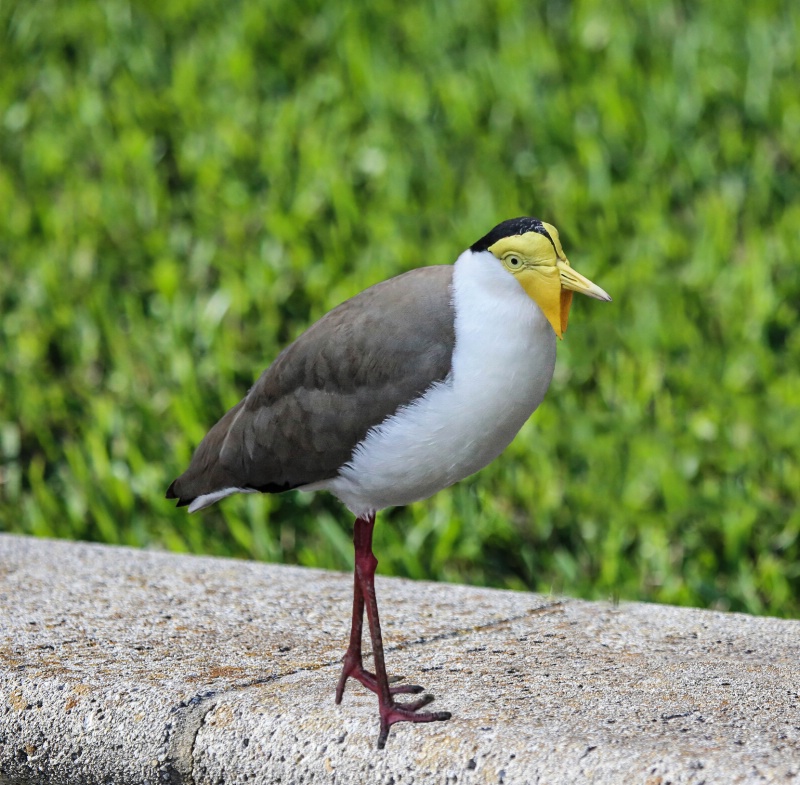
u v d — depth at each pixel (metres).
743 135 16.53
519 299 6.04
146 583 8.25
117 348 13.30
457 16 19.95
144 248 15.38
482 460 6.33
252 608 7.81
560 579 10.15
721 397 11.79
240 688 6.47
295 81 19.22
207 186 16.31
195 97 18.34
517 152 16.89
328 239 14.98
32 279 14.72
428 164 16.58
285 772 6.06
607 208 14.97
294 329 13.52
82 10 21.64
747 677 6.64
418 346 6.11
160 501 11.00
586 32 19.08
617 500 10.63
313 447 6.40
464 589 8.26
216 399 12.36
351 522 10.91
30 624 7.45
